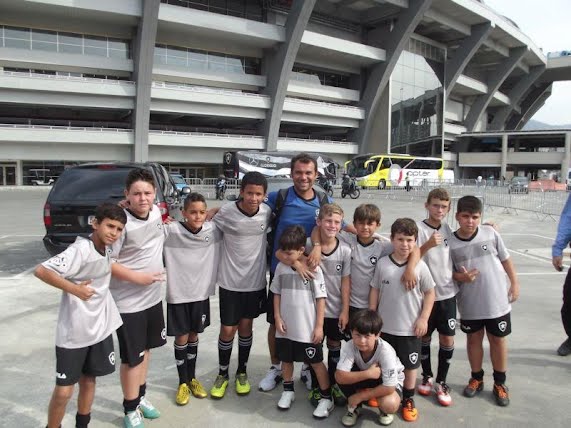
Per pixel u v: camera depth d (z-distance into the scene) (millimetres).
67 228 6219
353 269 3217
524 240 11156
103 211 2471
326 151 45125
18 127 30656
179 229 3133
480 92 61281
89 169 6445
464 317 3250
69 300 2479
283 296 3090
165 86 34656
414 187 33594
